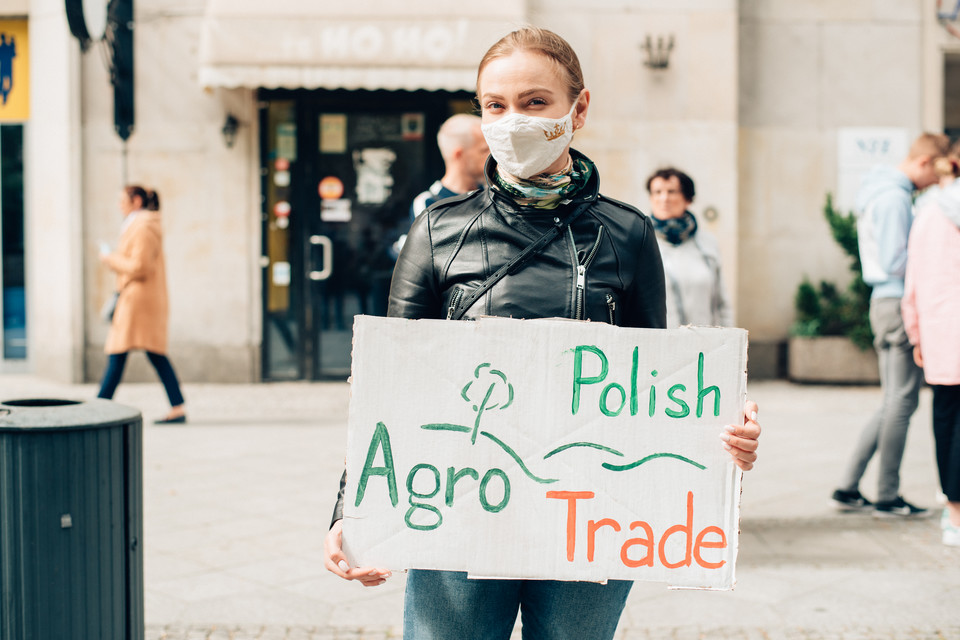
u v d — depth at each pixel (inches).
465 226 77.4
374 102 387.2
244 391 371.6
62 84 378.0
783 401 353.7
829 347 385.7
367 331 74.4
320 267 390.9
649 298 80.5
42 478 105.0
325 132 388.8
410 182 391.2
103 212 383.2
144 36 378.9
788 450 271.0
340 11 351.3
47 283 386.6
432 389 74.5
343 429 301.9
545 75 74.0
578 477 74.8
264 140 386.6
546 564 74.7
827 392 373.7
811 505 214.7
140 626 116.1
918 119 407.2
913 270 182.5
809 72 405.1
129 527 113.3
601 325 74.5
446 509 74.5
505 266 76.2
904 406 201.8
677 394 75.0
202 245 383.9
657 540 74.9
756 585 165.3
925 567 173.2
